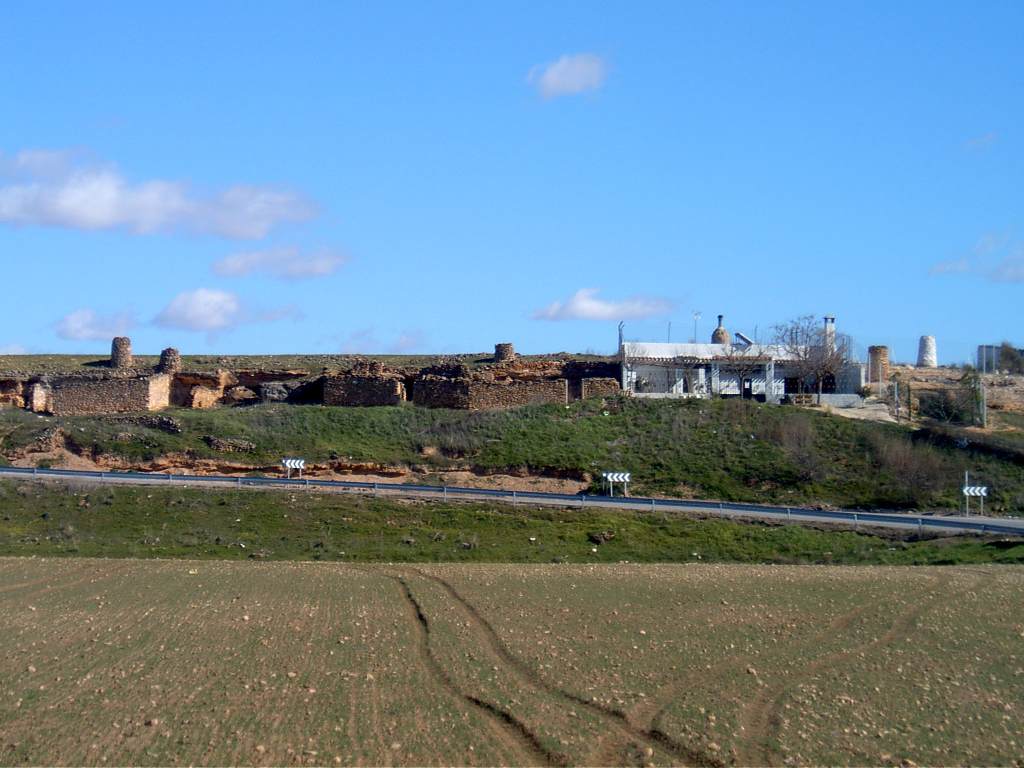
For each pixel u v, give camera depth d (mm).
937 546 51656
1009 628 36219
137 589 41250
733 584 42281
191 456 66875
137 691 28656
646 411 73938
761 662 31922
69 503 57094
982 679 30812
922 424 74188
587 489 63969
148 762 24188
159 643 33250
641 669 30906
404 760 24359
